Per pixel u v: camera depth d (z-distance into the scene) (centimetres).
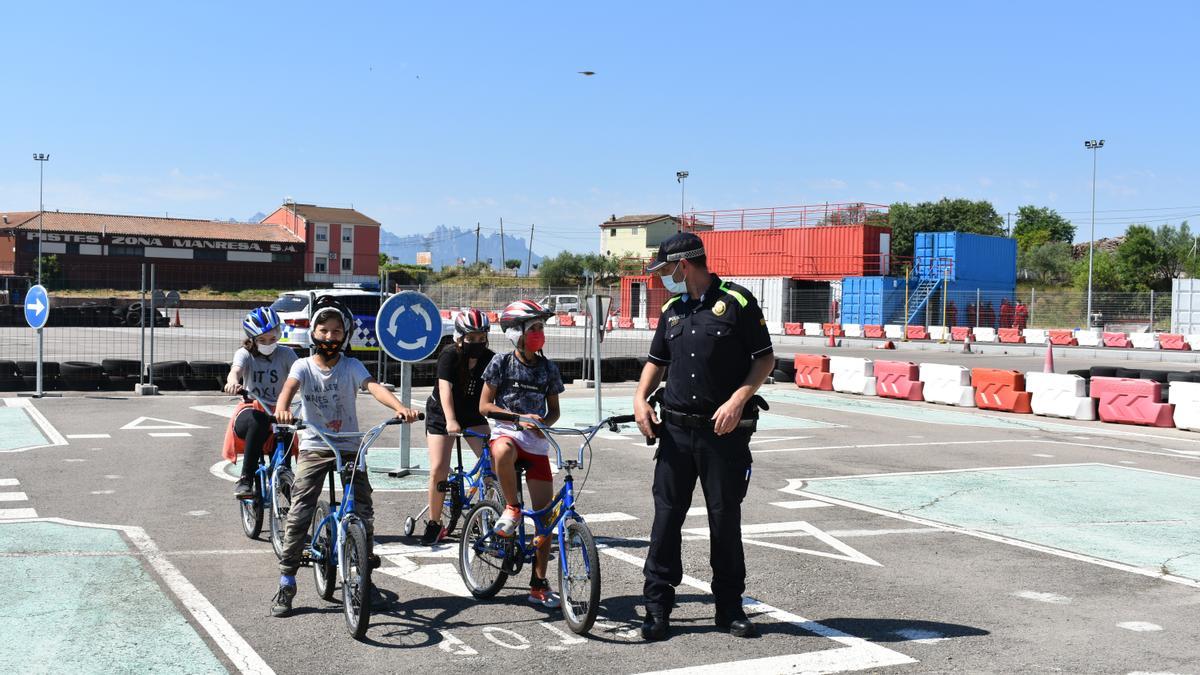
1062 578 677
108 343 3359
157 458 1126
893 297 4606
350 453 581
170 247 8094
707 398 536
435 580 655
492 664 498
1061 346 3850
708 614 587
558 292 7219
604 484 1014
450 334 2166
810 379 2245
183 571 662
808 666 499
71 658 493
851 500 949
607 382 2270
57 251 7662
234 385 720
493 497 659
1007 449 1327
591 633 549
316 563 598
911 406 1920
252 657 501
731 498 539
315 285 8694
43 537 751
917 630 560
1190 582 668
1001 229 8444
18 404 1645
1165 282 6900
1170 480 1084
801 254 5009
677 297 556
